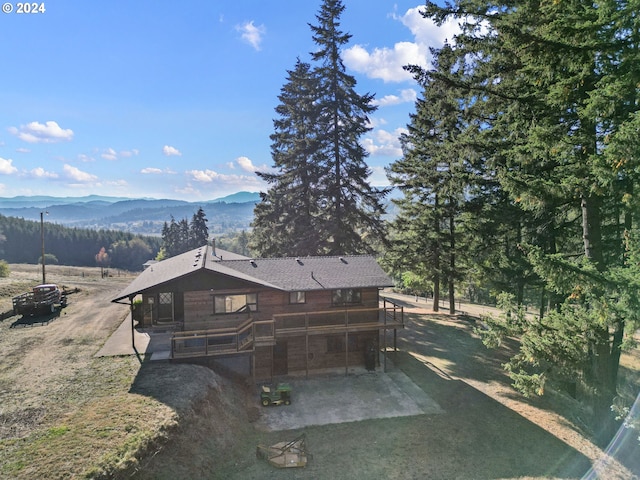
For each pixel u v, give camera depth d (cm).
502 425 1476
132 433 1094
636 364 2023
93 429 1112
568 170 1280
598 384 1347
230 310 1917
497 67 1683
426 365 2102
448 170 2639
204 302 1878
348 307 2072
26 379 1495
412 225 3042
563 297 2069
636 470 1209
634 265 1127
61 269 6391
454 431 1430
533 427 1463
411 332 2688
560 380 1722
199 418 1262
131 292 1819
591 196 1350
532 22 1359
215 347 1738
